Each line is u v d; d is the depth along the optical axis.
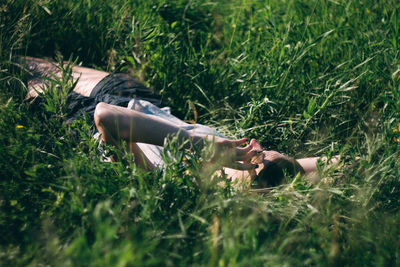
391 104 2.26
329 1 3.62
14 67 2.61
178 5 3.80
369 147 1.94
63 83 1.95
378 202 1.84
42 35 3.23
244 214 1.71
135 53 2.99
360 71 2.74
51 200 1.66
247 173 2.05
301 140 2.53
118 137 1.83
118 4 3.51
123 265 1.11
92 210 1.51
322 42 3.14
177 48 3.11
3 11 2.70
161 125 1.87
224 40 3.70
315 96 2.64
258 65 2.89
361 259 1.57
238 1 4.28
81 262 1.22
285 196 1.77
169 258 1.48
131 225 1.54
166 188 1.69
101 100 2.42
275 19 3.61
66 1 3.36
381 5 3.38
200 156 1.79
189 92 3.02
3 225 1.62
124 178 1.72
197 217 1.51
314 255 1.47
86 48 3.34
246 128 2.48
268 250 1.47
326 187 1.81
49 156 1.87
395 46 2.70
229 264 1.29
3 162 1.77
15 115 2.00
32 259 1.48
